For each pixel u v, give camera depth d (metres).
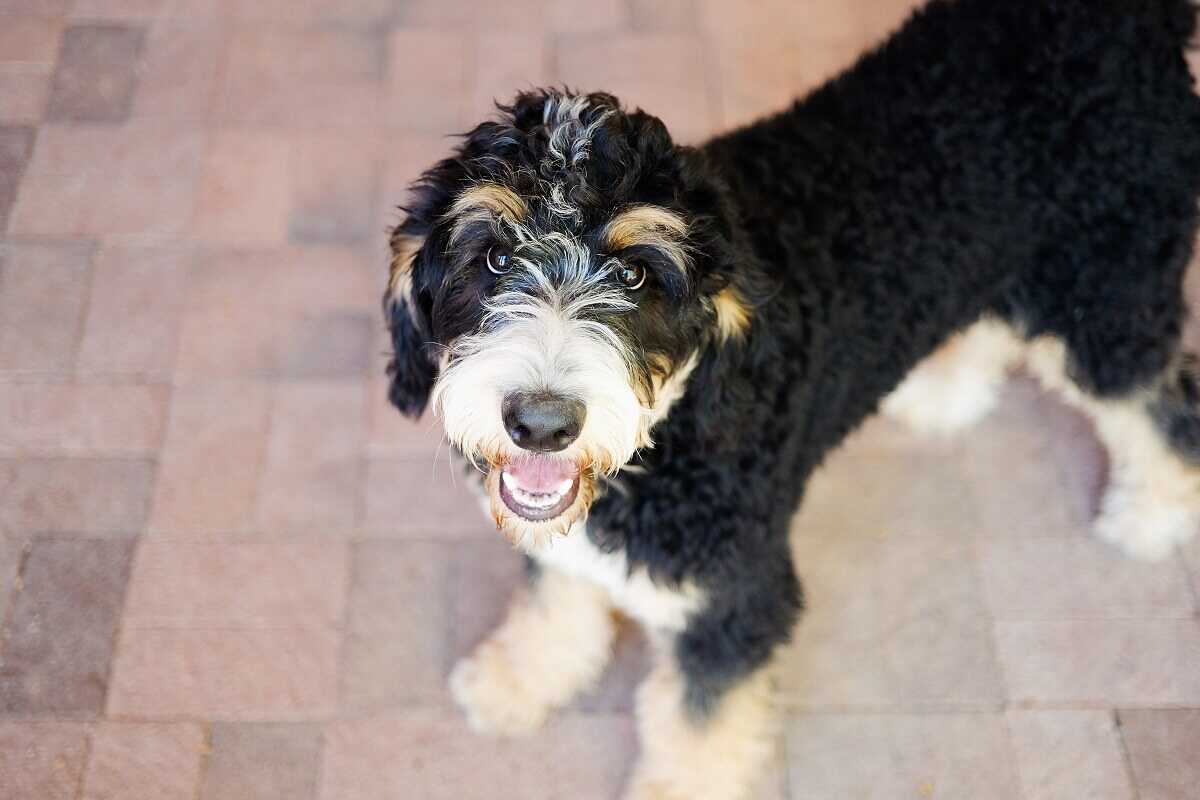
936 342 1.61
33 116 1.95
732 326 1.41
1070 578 1.72
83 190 1.90
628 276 1.35
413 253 1.43
